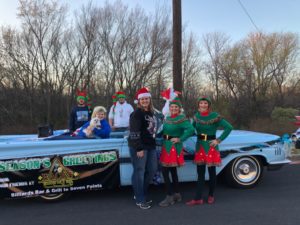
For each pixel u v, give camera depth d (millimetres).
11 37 18781
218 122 4484
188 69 24641
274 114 17203
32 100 19031
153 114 4465
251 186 5367
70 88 19922
